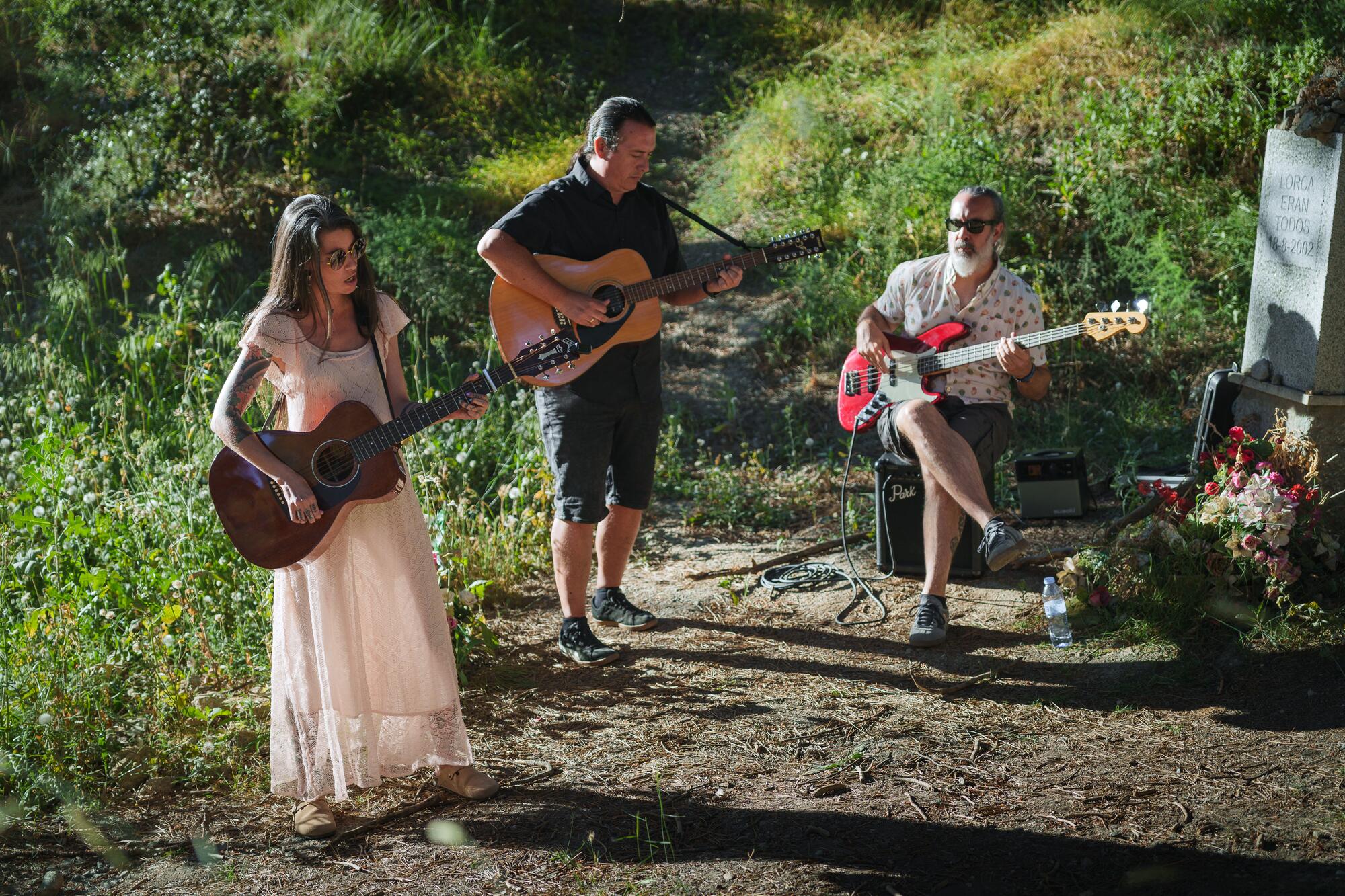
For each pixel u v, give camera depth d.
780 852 3.12
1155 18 9.78
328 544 3.21
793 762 3.65
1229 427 5.00
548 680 4.40
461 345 7.92
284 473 3.13
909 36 10.93
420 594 3.38
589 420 4.36
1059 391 7.27
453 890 3.03
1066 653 4.30
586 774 3.65
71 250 8.27
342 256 3.18
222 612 4.69
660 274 4.52
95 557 5.11
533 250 4.28
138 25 10.47
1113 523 5.27
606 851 3.18
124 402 6.43
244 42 10.44
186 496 5.31
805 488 6.52
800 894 2.92
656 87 11.04
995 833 3.15
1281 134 4.57
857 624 4.73
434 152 9.84
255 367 3.19
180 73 9.84
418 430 3.36
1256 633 4.19
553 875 3.08
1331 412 4.54
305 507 3.13
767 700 4.11
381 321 3.39
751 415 7.41
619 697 4.21
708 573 5.41
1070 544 5.37
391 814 3.45
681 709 4.07
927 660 4.36
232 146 9.30
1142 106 8.55
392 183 9.39
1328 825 3.05
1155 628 4.33
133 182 9.02
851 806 3.35
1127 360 7.33
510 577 5.35
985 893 2.88
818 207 8.89
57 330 7.61
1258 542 4.32
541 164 9.63
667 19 11.92
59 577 4.85
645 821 3.34
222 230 8.67
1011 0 11.00
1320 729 3.57
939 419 4.42
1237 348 7.17
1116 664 4.17
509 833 3.31
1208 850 2.99
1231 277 7.72
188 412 6.07
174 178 9.05
